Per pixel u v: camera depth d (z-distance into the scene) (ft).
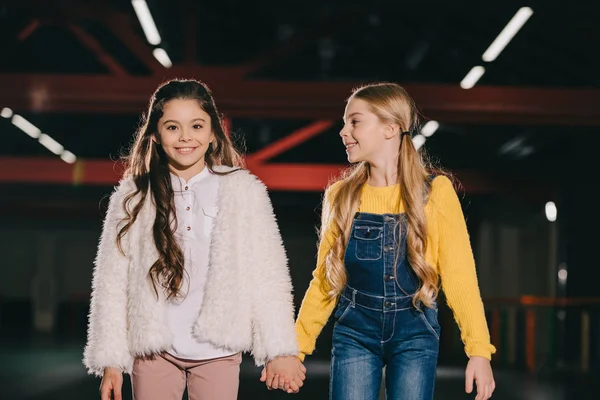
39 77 60.59
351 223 14.79
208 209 13.56
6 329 103.86
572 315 58.54
